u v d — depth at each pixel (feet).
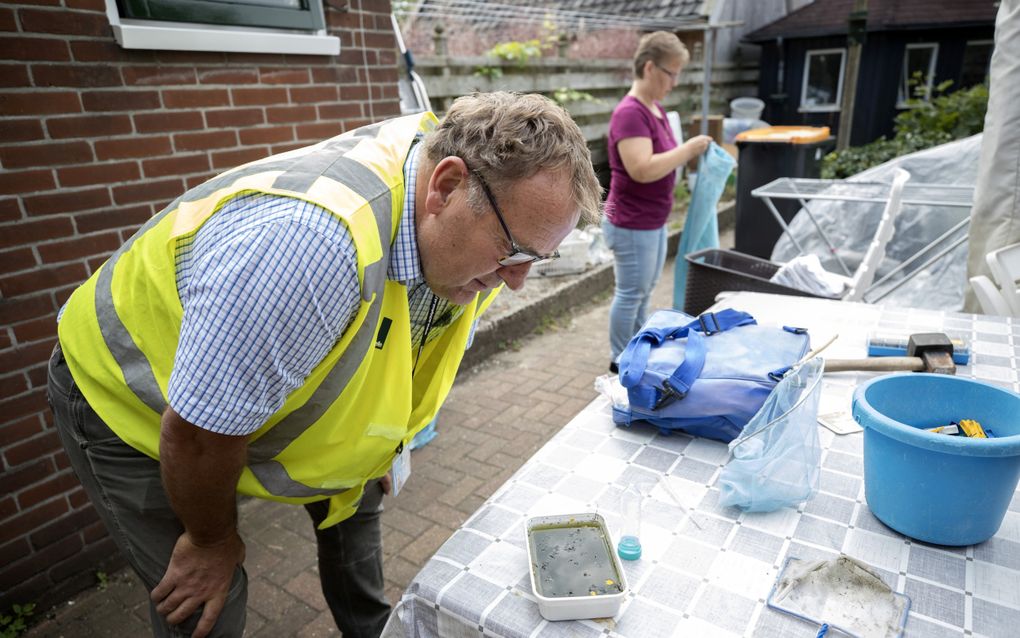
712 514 3.59
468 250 3.25
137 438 3.65
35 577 6.82
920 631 2.78
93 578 7.29
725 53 31.53
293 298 2.79
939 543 3.26
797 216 15.08
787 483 3.56
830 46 29.99
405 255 3.33
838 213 14.08
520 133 2.98
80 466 4.01
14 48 6.03
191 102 7.54
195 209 3.30
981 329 5.77
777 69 31.83
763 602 2.96
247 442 3.24
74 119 6.55
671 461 4.11
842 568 3.06
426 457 9.59
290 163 3.29
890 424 3.18
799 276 9.18
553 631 2.81
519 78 18.40
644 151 9.55
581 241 15.99
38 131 6.30
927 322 6.01
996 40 8.32
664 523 3.51
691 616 2.89
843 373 5.11
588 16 22.15
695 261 10.00
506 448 9.78
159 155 7.31
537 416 10.69
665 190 10.16
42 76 6.26
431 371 4.49
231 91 7.93
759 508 3.58
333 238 2.87
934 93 29.35
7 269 6.25
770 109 32.60
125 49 6.86
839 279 9.77
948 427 3.59
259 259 2.74
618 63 22.09
